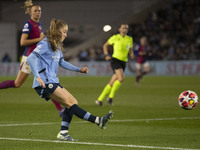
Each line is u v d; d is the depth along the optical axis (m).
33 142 21.69
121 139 22.66
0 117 32.41
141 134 24.38
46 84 21.16
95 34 142.12
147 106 40.78
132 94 55.31
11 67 115.12
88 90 61.84
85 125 28.05
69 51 134.00
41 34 32.12
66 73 112.69
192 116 32.91
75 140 22.19
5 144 21.14
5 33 131.50
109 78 96.38
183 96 27.58
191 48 109.94
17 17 143.50
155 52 112.44
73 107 21.47
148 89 63.44
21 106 41.19
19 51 138.38
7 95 54.97
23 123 28.97
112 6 141.12
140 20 135.00
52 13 143.25
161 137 23.28
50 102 45.38
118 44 43.81
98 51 122.38
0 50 131.38
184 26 123.12
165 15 129.62
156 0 136.62
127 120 30.64
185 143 21.34
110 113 21.27
